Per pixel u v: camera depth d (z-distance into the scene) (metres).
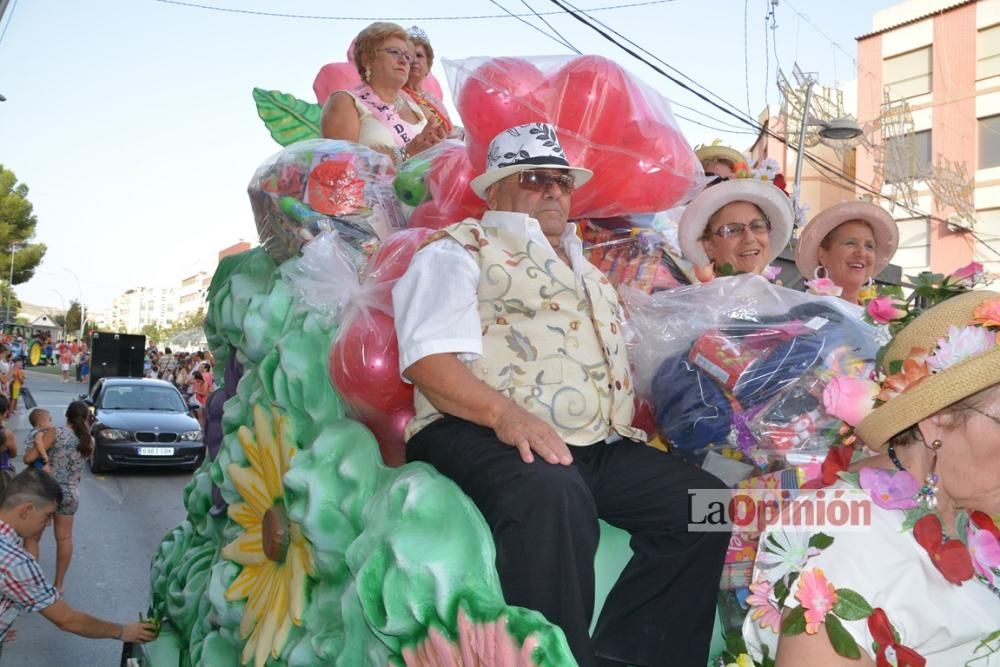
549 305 2.12
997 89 23.78
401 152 3.60
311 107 4.38
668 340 2.42
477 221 2.24
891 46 25.77
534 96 2.70
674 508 2.08
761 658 1.65
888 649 1.43
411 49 3.97
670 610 2.05
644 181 2.80
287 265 2.81
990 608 1.54
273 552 2.57
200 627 3.15
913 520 1.52
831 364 2.21
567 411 2.05
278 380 2.56
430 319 2.05
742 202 2.99
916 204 22.33
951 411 1.50
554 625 1.65
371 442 2.26
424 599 1.79
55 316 109.31
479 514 1.84
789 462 2.18
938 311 1.63
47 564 7.84
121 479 13.11
